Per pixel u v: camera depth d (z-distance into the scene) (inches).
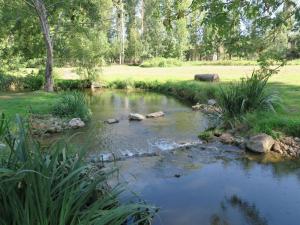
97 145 340.2
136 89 892.0
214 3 147.5
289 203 209.2
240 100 393.4
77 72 933.2
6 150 132.3
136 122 462.9
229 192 225.1
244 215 192.9
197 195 220.2
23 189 115.2
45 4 746.8
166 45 2060.8
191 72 1130.0
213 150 319.9
